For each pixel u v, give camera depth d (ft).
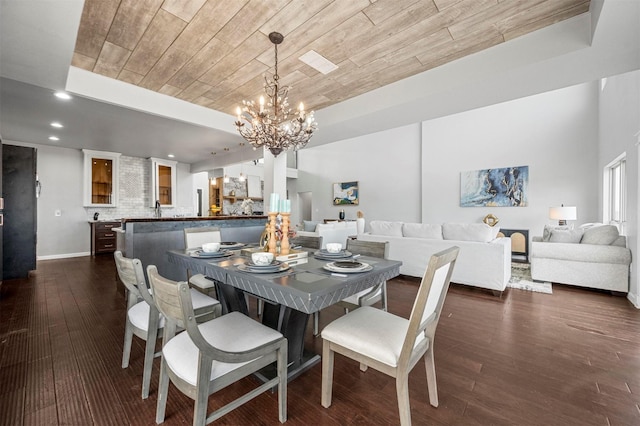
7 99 10.10
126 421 4.44
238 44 7.66
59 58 6.81
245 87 10.31
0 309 9.29
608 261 11.09
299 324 5.99
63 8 5.12
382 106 10.35
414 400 4.99
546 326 8.14
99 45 7.63
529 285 12.38
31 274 13.99
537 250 12.67
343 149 30.35
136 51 7.93
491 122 21.01
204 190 27.89
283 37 7.36
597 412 4.67
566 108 18.38
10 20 5.41
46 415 4.55
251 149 18.28
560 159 18.52
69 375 5.66
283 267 5.20
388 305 9.93
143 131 14.20
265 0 6.06
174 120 11.74
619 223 14.19
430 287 3.73
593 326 8.13
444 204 23.13
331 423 4.44
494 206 20.86
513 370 5.92
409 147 25.67
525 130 19.71
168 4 6.12
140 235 10.18
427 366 4.79
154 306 4.95
